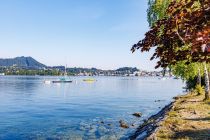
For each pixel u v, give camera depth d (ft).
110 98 255.91
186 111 88.58
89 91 360.28
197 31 17.79
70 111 164.66
